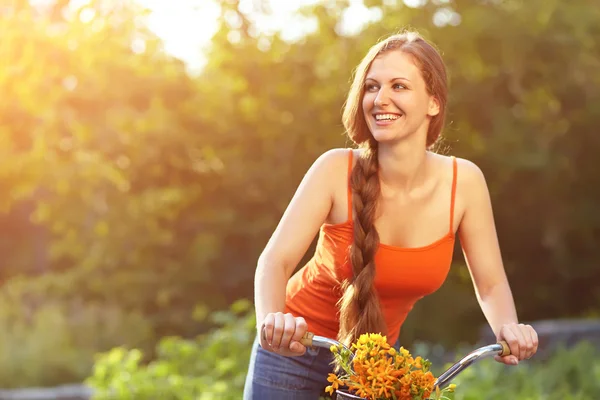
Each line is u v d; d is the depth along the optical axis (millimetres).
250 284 18672
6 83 13805
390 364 2186
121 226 18094
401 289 2812
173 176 17594
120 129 15930
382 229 2768
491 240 2893
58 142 15539
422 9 15797
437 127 2715
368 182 2709
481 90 16234
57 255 19766
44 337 13227
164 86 16344
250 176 17594
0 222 26797
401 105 2580
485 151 16969
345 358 2266
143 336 15336
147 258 18531
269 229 18234
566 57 15578
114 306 16938
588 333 11734
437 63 2629
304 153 17797
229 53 17672
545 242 19000
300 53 17047
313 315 2969
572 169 17875
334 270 2844
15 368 12133
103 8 15711
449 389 2293
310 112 17266
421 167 2746
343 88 16578
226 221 17938
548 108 17156
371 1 15969
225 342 7738
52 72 14406
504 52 15156
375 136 2615
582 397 7730
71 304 16391
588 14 15289
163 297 17984
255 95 17641
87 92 15383
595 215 18625
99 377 7109
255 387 3047
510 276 20266
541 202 18672
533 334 2475
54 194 17906
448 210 2805
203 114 17125
